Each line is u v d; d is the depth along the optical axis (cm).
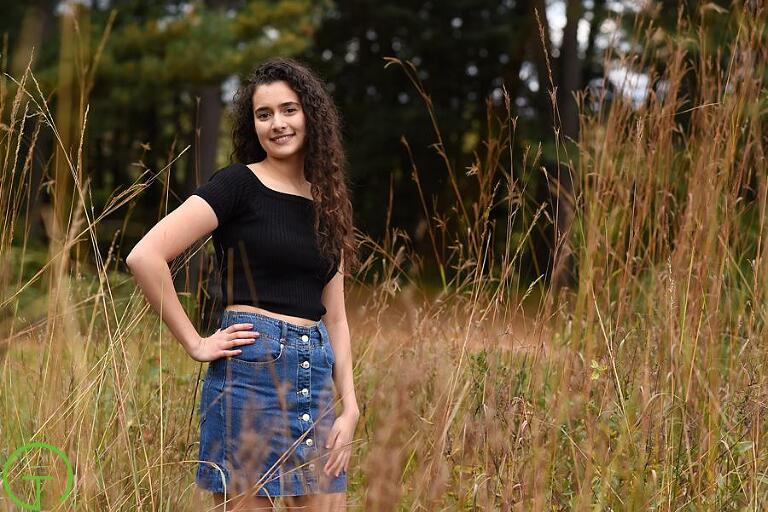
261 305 236
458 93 2064
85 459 228
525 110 1409
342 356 257
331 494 241
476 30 1942
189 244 231
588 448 237
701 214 302
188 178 1270
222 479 231
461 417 263
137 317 256
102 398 272
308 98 247
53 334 241
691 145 344
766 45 326
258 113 248
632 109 332
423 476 221
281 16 1180
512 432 247
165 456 260
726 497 247
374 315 339
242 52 1114
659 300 301
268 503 232
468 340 278
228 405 231
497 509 238
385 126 1909
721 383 286
